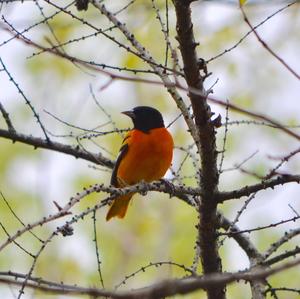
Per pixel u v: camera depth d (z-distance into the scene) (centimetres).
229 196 800
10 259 1366
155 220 1548
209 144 778
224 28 1403
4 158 1491
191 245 1468
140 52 827
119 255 1502
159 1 1178
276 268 416
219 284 406
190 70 744
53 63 1475
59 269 1400
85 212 666
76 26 1298
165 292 399
